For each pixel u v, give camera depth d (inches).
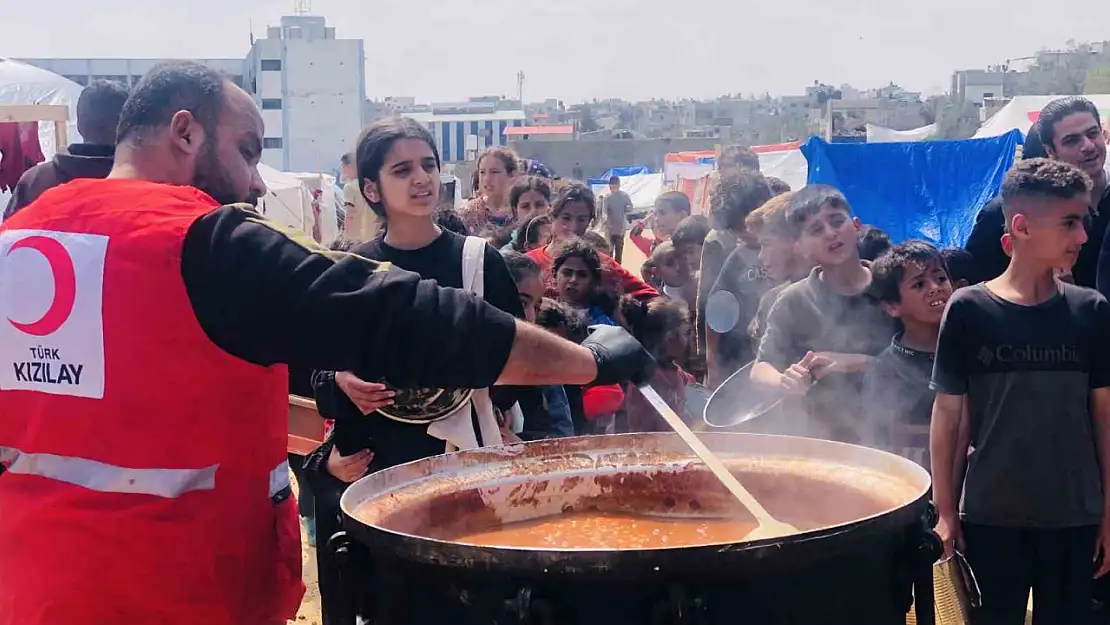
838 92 3538.4
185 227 69.2
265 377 74.8
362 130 121.5
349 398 118.0
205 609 72.7
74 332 70.1
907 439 135.7
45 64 2341.3
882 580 66.4
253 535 76.0
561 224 231.1
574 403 154.7
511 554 59.7
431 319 68.2
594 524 84.9
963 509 120.1
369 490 77.9
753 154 317.1
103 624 70.4
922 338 137.4
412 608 65.8
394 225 119.9
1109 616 127.9
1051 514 115.6
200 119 77.1
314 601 171.2
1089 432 116.4
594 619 59.4
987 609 119.5
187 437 70.7
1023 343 115.2
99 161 192.1
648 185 1162.6
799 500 84.3
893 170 330.0
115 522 70.4
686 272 263.9
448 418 116.1
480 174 282.7
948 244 314.2
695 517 87.0
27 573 71.1
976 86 3029.0
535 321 145.6
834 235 143.9
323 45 2257.6
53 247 70.8
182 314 69.1
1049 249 113.1
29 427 72.3
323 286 67.6
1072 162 155.9
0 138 319.3
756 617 60.2
